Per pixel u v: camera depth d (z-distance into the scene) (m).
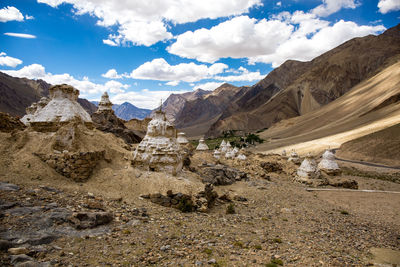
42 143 21.62
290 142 162.12
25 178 17.73
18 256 9.50
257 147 170.00
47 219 13.01
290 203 29.23
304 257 14.31
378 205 31.91
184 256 12.60
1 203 13.41
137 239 13.55
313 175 44.47
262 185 36.72
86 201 16.64
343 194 36.62
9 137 21.34
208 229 17.11
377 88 198.62
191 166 36.12
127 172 22.69
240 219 20.95
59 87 26.50
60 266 9.80
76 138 22.94
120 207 17.62
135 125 66.25
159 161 24.28
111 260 11.00
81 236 12.57
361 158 94.56
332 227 21.66
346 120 171.00
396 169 77.12
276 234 18.22
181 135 54.91
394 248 18.08
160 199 20.47
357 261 14.86
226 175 36.84
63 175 19.89
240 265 12.42
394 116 122.25
